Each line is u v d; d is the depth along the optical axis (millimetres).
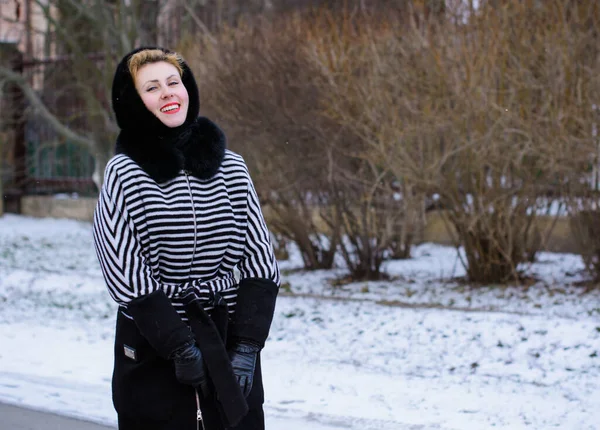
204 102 10789
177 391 2807
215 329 2777
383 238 10375
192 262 2869
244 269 2959
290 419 5156
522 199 9461
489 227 9586
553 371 6262
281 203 11148
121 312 2916
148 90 2867
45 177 20016
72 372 6402
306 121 9836
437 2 10195
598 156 8797
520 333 7340
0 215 19688
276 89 10086
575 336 7105
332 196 10414
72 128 19094
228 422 2725
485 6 9391
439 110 9344
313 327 8094
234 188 2969
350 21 10578
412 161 9344
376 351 7105
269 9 15164
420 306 8781
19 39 19375
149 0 17266
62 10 19281
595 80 8766
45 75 19406
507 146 9156
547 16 9266
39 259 13242
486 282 10047
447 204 9805
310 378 6195
